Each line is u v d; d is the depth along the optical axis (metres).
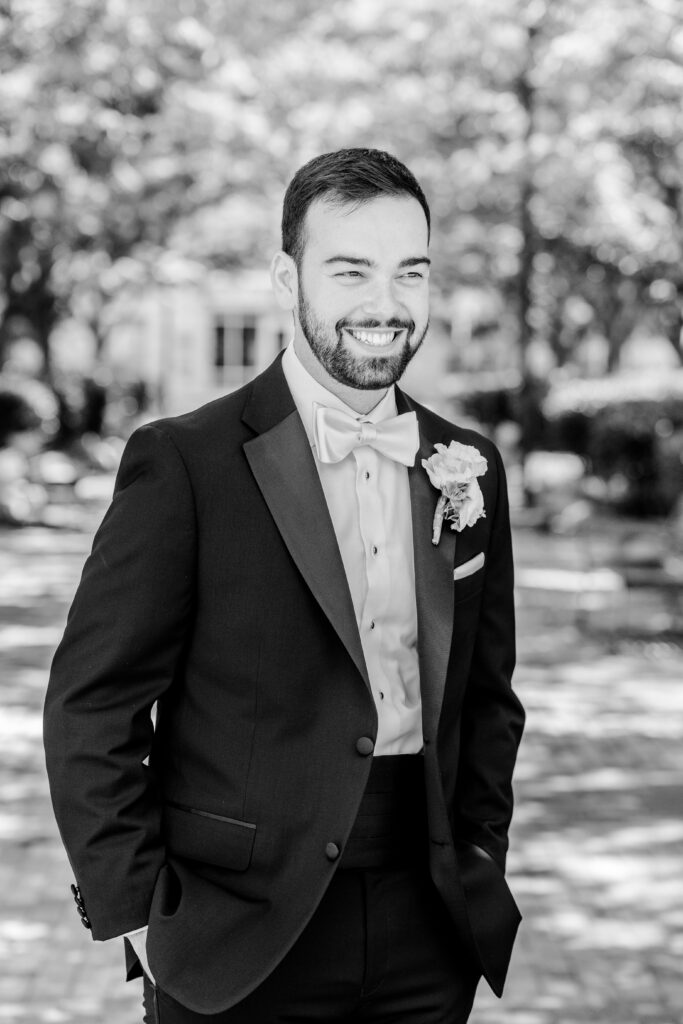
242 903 2.39
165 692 2.51
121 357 40.94
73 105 19.36
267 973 2.34
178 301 40.06
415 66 21.98
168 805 2.47
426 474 2.62
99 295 31.14
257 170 21.73
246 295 39.78
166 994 2.43
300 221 2.48
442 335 36.44
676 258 23.38
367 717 2.41
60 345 40.56
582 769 7.83
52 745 2.41
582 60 21.05
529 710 9.38
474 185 23.44
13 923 5.27
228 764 2.41
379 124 22.11
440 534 2.57
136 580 2.40
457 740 2.62
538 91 21.97
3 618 12.82
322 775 2.40
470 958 2.55
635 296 26.95
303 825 2.39
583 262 25.69
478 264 26.27
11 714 8.82
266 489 2.45
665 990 4.73
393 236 2.43
